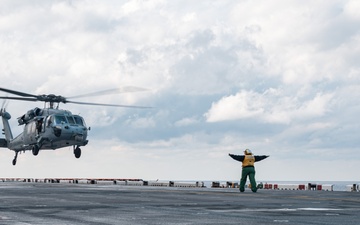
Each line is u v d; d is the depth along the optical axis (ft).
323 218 42.65
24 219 40.88
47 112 167.84
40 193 90.63
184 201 66.59
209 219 41.42
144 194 88.84
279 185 156.46
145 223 38.19
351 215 45.70
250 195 86.63
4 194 86.17
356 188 135.13
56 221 39.42
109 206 56.24
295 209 52.75
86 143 167.94
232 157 104.37
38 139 165.68
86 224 37.37
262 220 40.70
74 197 76.23
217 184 177.78
